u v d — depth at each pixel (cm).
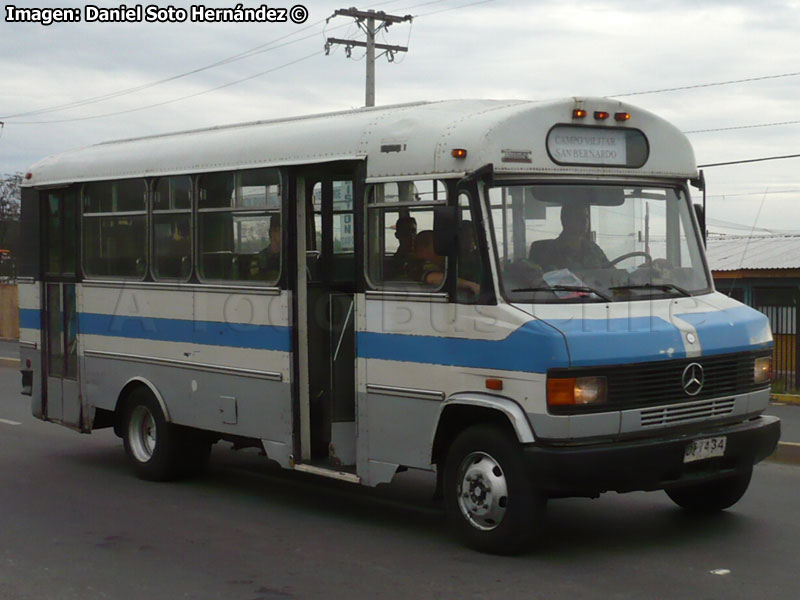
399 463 738
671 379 678
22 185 1111
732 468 720
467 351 685
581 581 636
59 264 1075
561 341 637
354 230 766
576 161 714
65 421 1070
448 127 707
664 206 757
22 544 746
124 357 989
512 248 683
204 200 897
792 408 1656
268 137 839
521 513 664
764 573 652
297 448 816
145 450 990
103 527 799
